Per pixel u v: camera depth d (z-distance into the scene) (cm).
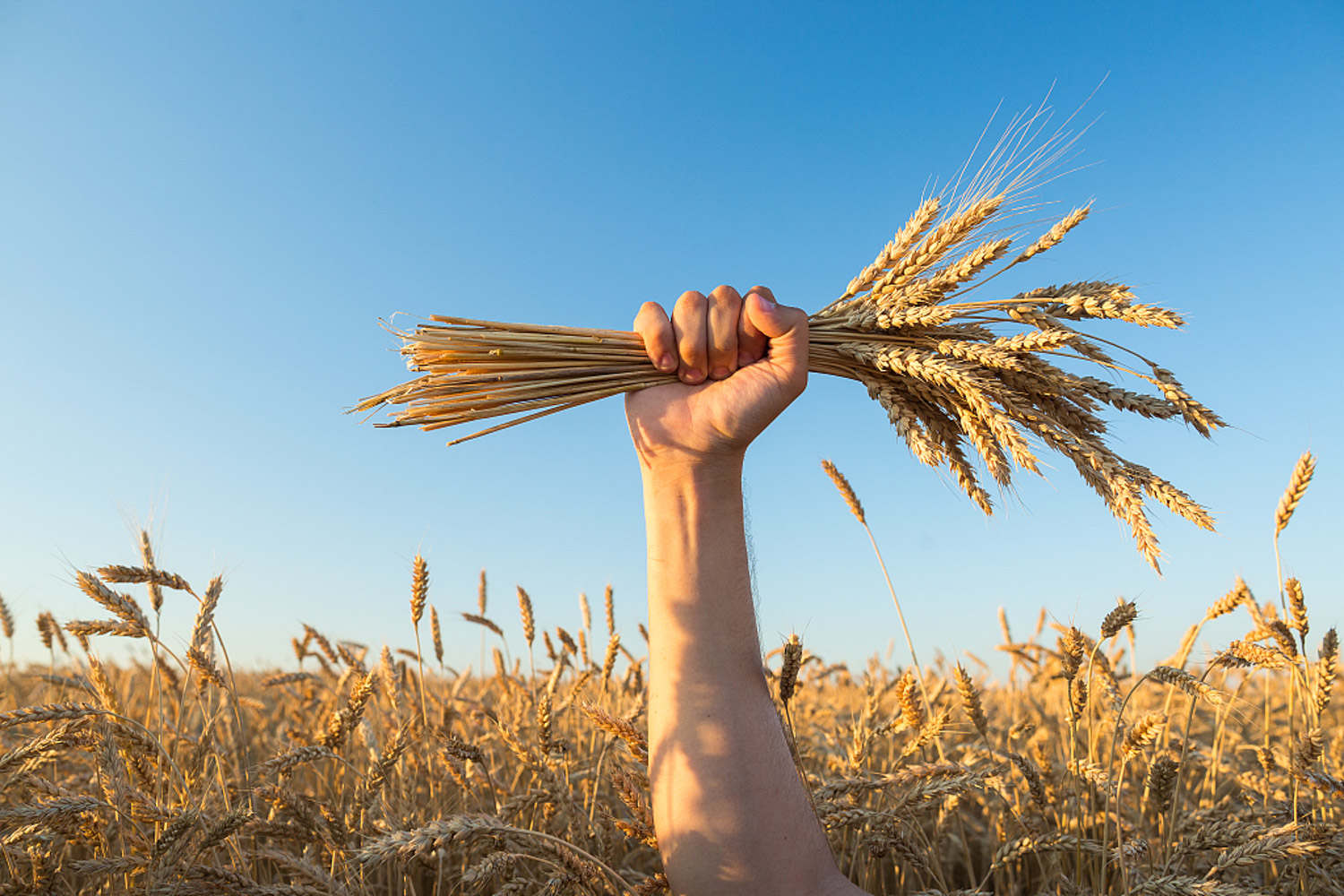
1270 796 77
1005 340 54
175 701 95
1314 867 63
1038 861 77
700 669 51
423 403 59
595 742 93
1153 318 50
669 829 49
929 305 59
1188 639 80
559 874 53
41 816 56
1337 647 62
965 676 71
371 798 72
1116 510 50
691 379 55
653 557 53
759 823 48
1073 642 67
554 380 57
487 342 57
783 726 55
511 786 80
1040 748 76
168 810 60
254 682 153
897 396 57
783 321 52
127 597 72
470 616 114
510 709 107
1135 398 52
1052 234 55
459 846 70
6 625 128
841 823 64
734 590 52
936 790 64
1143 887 56
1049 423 54
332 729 70
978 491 59
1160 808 65
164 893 53
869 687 95
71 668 109
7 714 59
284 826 63
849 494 80
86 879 65
